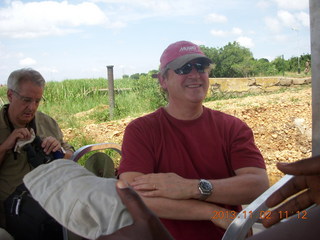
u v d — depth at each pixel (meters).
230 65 19.20
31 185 0.65
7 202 2.37
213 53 19.34
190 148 2.24
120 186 0.53
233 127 2.32
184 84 2.27
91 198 0.59
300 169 0.54
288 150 6.65
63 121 9.22
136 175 2.17
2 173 2.55
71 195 0.61
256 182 2.07
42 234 2.24
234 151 2.26
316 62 1.52
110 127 7.62
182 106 2.30
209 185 1.98
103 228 0.57
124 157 2.26
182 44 2.33
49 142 2.58
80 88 14.16
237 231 1.49
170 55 2.30
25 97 2.63
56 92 13.48
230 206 2.18
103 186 0.61
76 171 0.65
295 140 7.00
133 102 11.32
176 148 2.24
